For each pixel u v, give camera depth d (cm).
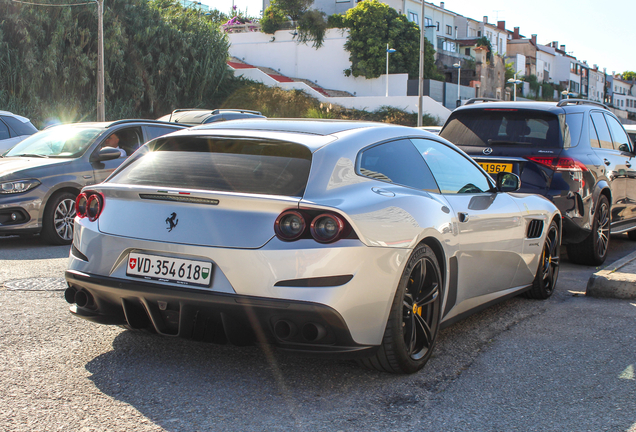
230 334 300
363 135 350
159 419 275
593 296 542
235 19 6031
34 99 2625
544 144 648
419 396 308
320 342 297
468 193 416
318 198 295
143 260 312
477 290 415
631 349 388
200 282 297
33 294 499
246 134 344
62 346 373
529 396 310
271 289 286
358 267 292
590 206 655
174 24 3569
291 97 4256
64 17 2750
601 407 297
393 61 5069
